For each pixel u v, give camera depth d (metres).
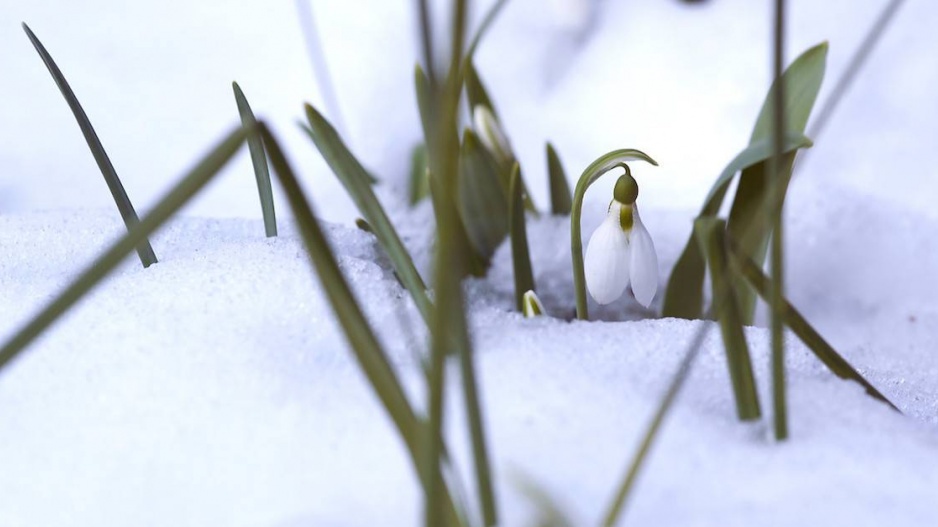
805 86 0.75
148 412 0.68
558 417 0.67
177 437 0.67
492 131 0.82
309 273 0.72
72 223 0.79
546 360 0.69
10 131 1.12
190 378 0.68
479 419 0.64
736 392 0.67
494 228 0.82
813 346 0.69
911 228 0.91
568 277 0.81
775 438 0.67
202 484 0.66
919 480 0.66
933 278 0.89
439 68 0.55
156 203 0.63
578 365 0.69
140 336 0.70
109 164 0.73
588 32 1.24
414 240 0.83
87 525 0.66
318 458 0.66
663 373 0.69
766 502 0.66
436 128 0.57
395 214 0.85
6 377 0.69
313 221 0.64
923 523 0.65
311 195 1.00
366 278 0.73
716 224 0.66
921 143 1.03
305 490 0.66
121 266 0.74
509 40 1.23
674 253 0.84
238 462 0.66
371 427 0.67
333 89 1.17
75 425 0.67
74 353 0.69
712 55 1.19
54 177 1.06
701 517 0.65
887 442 0.67
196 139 1.11
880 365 0.81
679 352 0.70
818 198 0.93
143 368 0.69
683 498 0.66
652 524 0.65
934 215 0.94
